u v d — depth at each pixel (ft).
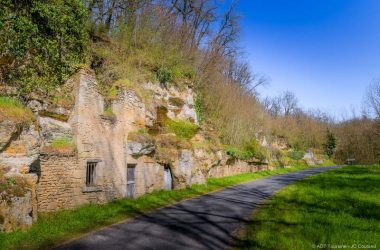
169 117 81.51
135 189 57.98
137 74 67.92
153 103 70.54
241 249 27.94
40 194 38.19
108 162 51.01
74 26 52.37
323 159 253.44
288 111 279.28
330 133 274.57
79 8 53.42
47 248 27.68
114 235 32.37
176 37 95.71
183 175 71.97
